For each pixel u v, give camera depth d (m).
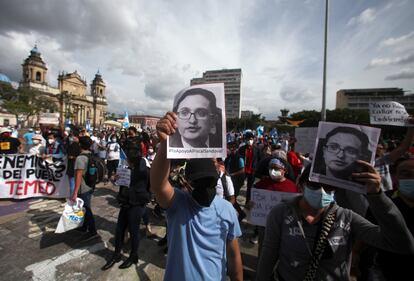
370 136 1.49
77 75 84.25
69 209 3.87
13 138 6.95
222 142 1.50
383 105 2.64
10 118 60.53
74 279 3.18
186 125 1.50
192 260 1.52
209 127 1.51
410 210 1.93
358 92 82.19
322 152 1.59
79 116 85.12
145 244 4.17
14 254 3.69
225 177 3.71
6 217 5.08
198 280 1.49
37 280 3.13
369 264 2.47
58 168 6.35
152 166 1.51
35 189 6.29
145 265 3.54
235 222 1.75
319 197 1.54
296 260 1.58
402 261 1.84
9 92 52.31
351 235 1.57
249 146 6.52
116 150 8.52
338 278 1.49
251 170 6.40
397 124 2.56
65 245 4.00
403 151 2.52
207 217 1.60
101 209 5.75
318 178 1.56
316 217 1.64
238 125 62.41
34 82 72.44
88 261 3.57
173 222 1.62
